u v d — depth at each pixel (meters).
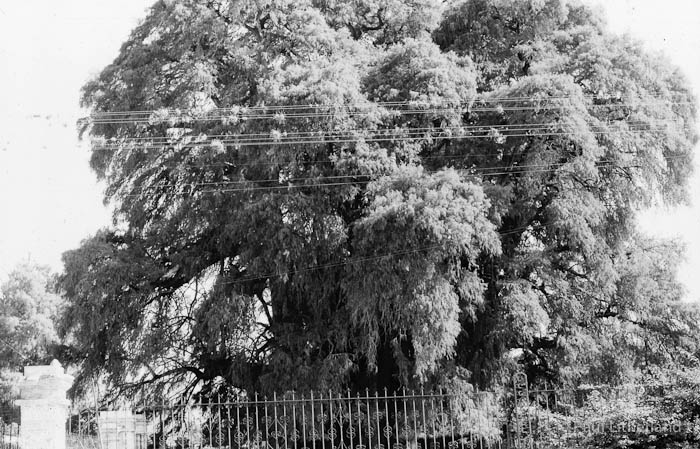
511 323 29.64
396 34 35.19
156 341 31.34
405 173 28.64
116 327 31.67
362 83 31.48
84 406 31.83
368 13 35.94
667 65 33.94
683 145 32.03
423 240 28.03
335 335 30.47
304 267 30.48
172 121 31.98
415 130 30.42
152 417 25.69
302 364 29.73
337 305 31.55
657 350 32.97
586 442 20.95
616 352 31.83
